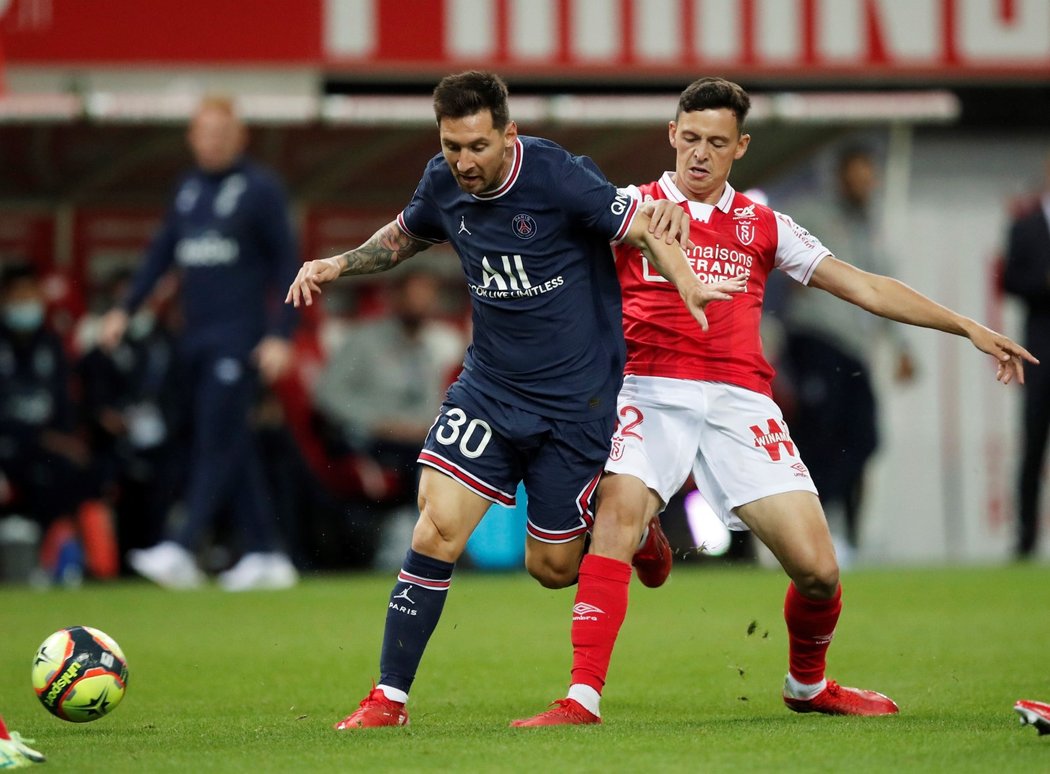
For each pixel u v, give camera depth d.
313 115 49.38
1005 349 21.17
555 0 57.94
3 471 48.75
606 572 20.62
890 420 61.09
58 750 17.91
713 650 30.45
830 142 54.69
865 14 59.84
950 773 15.75
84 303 55.94
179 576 42.91
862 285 21.89
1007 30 60.56
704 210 22.23
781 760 16.56
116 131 50.25
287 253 42.62
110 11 55.25
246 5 56.12
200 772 16.12
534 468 21.16
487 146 19.59
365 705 20.39
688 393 21.88
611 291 21.27
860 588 43.19
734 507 21.64
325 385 50.62
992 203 62.84
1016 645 30.05
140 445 49.47
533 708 22.72
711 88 21.98
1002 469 61.62
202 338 42.59
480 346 21.16
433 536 20.62
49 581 48.78
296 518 49.47
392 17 56.91
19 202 55.53
